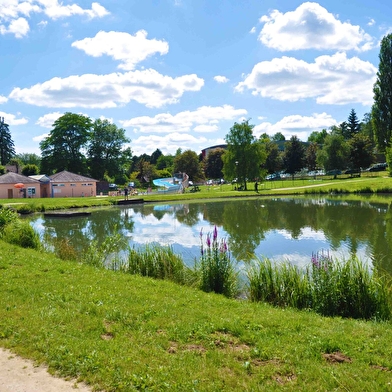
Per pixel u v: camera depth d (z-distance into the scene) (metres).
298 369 4.78
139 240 20.42
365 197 44.78
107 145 85.06
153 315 6.71
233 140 65.81
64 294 7.84
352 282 8.12
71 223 29.05
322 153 78.19
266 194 54.22
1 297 7.59
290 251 16.69
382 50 59.25
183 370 4.72
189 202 47.78
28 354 5.14
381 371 4.76
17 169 77.44
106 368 4.73
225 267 9.95
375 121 60.28
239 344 5.62
